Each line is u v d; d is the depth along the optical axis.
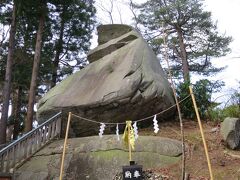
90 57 14.03
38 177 8.95
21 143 9.72
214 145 9.67
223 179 7.75
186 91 12.66
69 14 19.58
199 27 25.58
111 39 14.50
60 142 10.30
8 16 18.62
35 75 16.56
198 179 7.72
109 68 12.48
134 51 12.58
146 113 11.52
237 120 9.91
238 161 8.58
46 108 11.69
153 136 9.91
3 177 8.97
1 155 9.12
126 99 10.98
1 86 20.19
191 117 12.44
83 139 9.94
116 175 8.39
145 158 8.79
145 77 11.68
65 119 11.32
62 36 21.86
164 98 11.61
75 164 8.99
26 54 20.62
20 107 22.17
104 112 11.15
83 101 11.32
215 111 12.73
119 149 9.10
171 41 25.22
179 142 9.59
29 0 16.45
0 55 20.39
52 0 17.56
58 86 12.93
